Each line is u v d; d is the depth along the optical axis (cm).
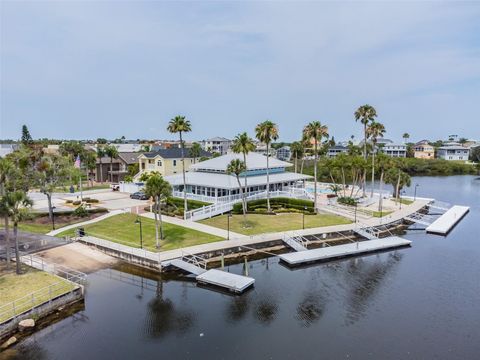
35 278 3072
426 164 14862
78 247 4016
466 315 2755
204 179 6138
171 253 3672
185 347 2341
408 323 2639
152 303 2934
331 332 2520
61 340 2408
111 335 2472
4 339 2369
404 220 5531
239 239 4169
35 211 5347
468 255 4131
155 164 8425
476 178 13038
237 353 2277
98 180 10156
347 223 5041
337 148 17450
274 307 2883
